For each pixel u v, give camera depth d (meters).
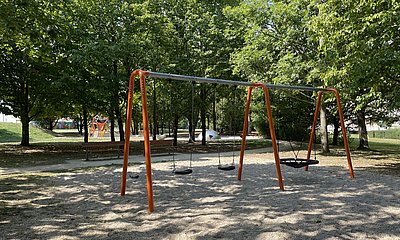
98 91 16.94
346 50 10.86
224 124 46.09
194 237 4.70
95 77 17.73
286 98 21.36
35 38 10.75
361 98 11.16
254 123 35.84
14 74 19.22
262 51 16.06
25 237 4.84
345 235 4.69
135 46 17.09
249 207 6.35
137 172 11.14
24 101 21.77
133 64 18.97
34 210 6.38
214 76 20.28
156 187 8.56
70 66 17.22
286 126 28.50
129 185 8.85
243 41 20.22
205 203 6.78
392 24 9.20
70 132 50.25
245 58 16.83
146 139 6.45
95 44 16.33
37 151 19.55
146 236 4.82
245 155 16.83
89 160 14.88
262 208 6.24
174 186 8.68
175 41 21.08
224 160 14.49
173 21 21.95
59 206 6.69
